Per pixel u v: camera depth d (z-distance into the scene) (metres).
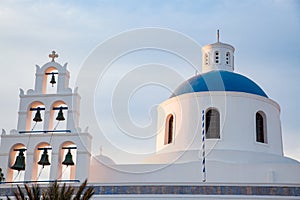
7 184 27.45
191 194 26.08
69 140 28.44
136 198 26.41
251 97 33.75
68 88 29.58
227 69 37.53
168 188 26.41
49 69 30.61
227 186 26.14
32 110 29.81
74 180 27.44
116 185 26.88
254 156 31.58
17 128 29.11
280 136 34.62
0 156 28.53
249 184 26.12
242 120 33.00
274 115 34.47
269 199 25.81
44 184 27.11
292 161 32.31
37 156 28.78
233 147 32.12
